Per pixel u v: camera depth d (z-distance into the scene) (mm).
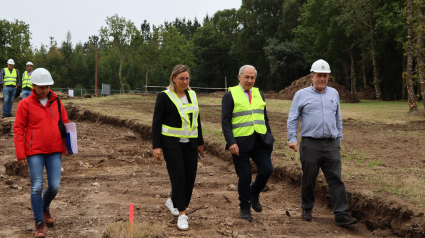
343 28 40250
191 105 4570
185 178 4660
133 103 21469
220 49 76188
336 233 4535
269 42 54875
